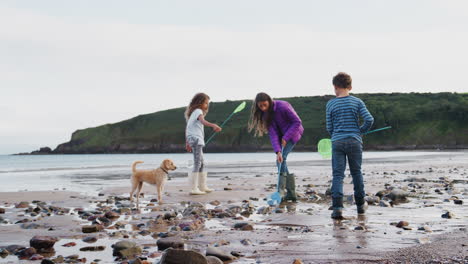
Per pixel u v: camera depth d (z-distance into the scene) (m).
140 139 141.25
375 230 3.99
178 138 139.00
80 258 3.21
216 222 4.77
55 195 8.15
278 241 3.60
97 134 152.12
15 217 5.46
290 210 5.61
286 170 6.77
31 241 3.59
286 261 2.89
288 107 6.68
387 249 3.12
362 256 2.94
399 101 122.88
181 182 10.81
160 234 4.07
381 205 5.82
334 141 5.26
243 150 121.56
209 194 7.84
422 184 8.88
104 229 4.48
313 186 9.18
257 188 8.93
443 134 104.25
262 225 4.51
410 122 110.81
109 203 6.96
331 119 5.40
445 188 8.00
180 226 4.51
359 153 5.19
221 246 3.46
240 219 4.98
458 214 4.93
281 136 6.82
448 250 3.00
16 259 3.27
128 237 4.05
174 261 2.68
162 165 6.86
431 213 5.07
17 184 11.37
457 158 26.80
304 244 3.42
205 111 8.48
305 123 124.44
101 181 12.30
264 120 6.68
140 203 6.89
